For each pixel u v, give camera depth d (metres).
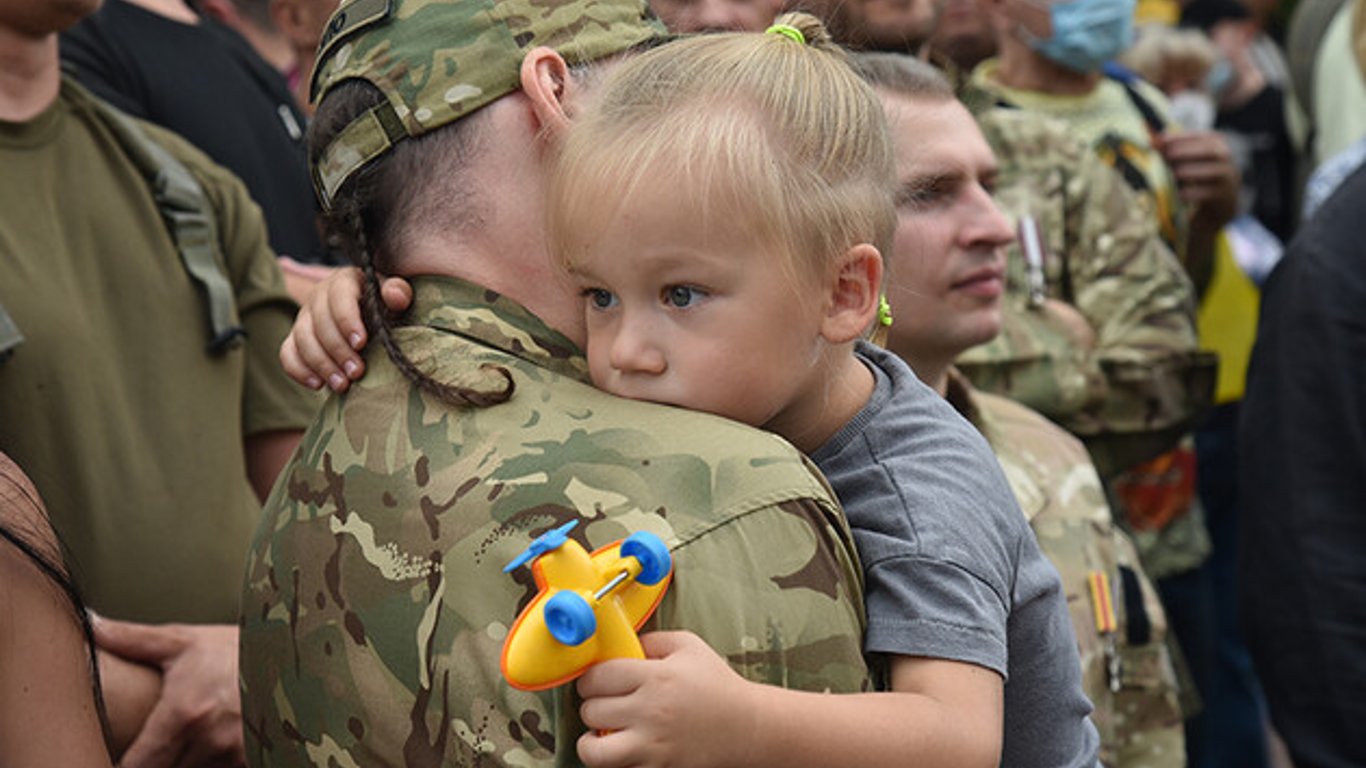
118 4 3.64
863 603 1.72
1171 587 4.64
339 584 1.72
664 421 1.66
